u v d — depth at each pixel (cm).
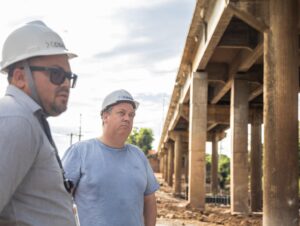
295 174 1502
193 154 2741
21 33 324
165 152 8944
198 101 2766
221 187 8856
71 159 507
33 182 308
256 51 2269
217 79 2911
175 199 4322
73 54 344
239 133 2727
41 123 321
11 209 302
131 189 502
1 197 285
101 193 492
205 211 2617
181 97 3791
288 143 1508
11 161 287
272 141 1518
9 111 299
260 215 2502
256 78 2780
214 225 1959
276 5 1570
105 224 485
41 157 309
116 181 498
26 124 299
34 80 325
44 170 311
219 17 1834
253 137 3662
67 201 330
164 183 8219
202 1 2136
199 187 2720
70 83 344
